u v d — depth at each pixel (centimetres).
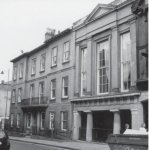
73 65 2702
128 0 2100
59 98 2869
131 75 2012
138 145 1095
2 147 1523
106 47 2358
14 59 4141
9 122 4106
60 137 2742
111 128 2289
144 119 1864
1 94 5856
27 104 3512
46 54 3284
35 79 3525
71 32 2808
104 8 2364
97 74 2430
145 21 1900
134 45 2020
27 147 1959
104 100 2234
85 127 2556
